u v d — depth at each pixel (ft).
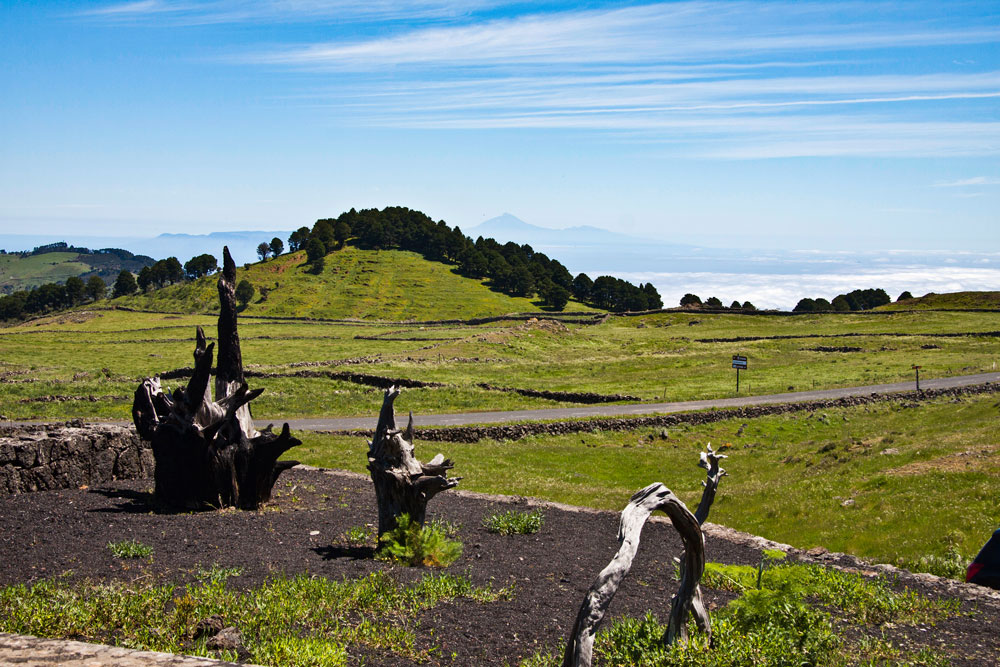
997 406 112.88
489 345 250.57
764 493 72.23
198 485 48.39
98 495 50.57
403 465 38.52
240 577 31.63
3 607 25.32
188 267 652.89
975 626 28.71
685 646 21.13
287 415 132.77
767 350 242.58
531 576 34.65
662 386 177.58
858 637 26.71
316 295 540.93
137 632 23.98
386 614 27.04
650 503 18.48
